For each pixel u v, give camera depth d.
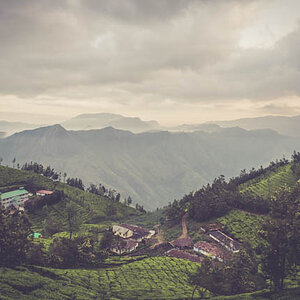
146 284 91.50
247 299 66.81
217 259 120.75
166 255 132.12
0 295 62.50
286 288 69.56
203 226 168.88
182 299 79.12
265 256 66.69
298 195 65.75
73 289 77.25
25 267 86.31
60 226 169.50
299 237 59.25
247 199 182.12
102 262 115.88
